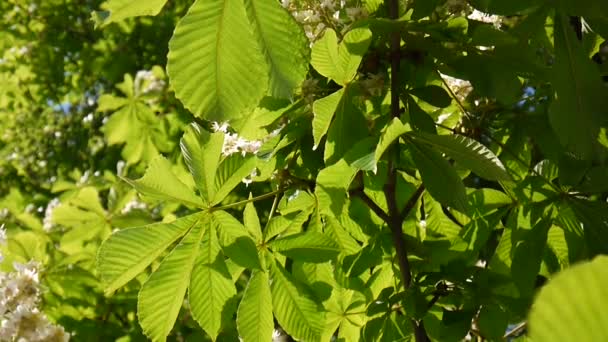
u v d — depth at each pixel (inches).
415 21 55.3
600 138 61.9
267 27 40.6
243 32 40.6
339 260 60.0
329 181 53.3
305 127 59.9
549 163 61.0
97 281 84.1
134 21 181.2
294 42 40.9
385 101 60.7
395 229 57.8
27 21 201.8
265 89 41.3
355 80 56.8
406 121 59.3
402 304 55.5
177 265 52.4
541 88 64.7
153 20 182.1
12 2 201.3
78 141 215.0
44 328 69.5
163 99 131.6
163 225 52.7
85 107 224.8
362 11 57.7
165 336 52.3
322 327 55.4
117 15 44.2
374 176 58.0
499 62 55.6
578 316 8.9
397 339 60.4
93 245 88.0
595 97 51.5
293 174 62.7
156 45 181.2
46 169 212.2
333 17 59.0
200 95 41.1
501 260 59.4
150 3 44.0
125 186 113.9
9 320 68.7
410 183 62.0
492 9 51.5
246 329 53.9
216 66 40.9
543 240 56.2
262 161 59.9
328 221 60.5
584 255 56.7
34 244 83.7
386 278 61.5
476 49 56.2
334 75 53.6
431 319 59.9
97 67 180.4
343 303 61.9
